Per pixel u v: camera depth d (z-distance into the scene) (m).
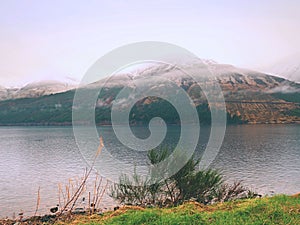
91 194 21.53
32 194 25.23
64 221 8.75
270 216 7.48
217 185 14.43
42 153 51.41
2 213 20.08
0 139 81.56
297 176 32.44
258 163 40.12
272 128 104.44
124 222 7.45
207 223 7.12
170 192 13.87
